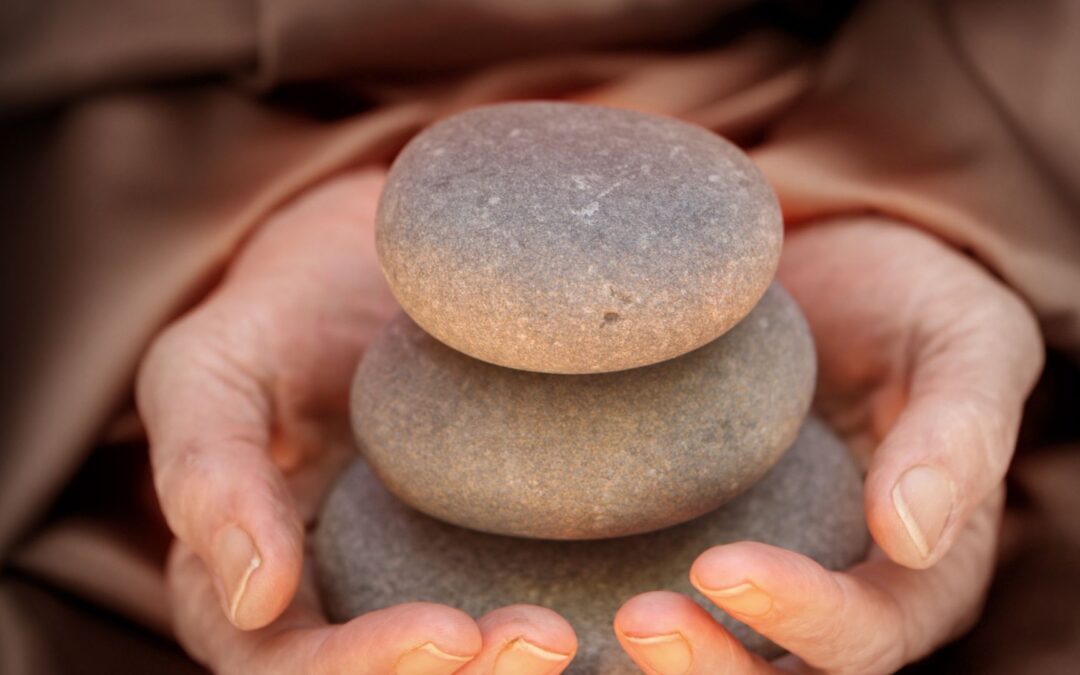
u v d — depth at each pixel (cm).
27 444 65
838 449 57
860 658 51
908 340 59
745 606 48
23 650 62
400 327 54
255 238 66
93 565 64
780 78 71
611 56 71
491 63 70
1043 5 64
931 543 50
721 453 51
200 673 61
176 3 68
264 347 59
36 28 67
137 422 67
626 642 48
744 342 52
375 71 70
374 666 48
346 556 54
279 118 69
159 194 66
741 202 50
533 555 53
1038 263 61
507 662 48
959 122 65
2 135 68
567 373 50
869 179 64
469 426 51
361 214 65
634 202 49
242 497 51
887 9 68
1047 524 61
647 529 51
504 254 48
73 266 66
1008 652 58
